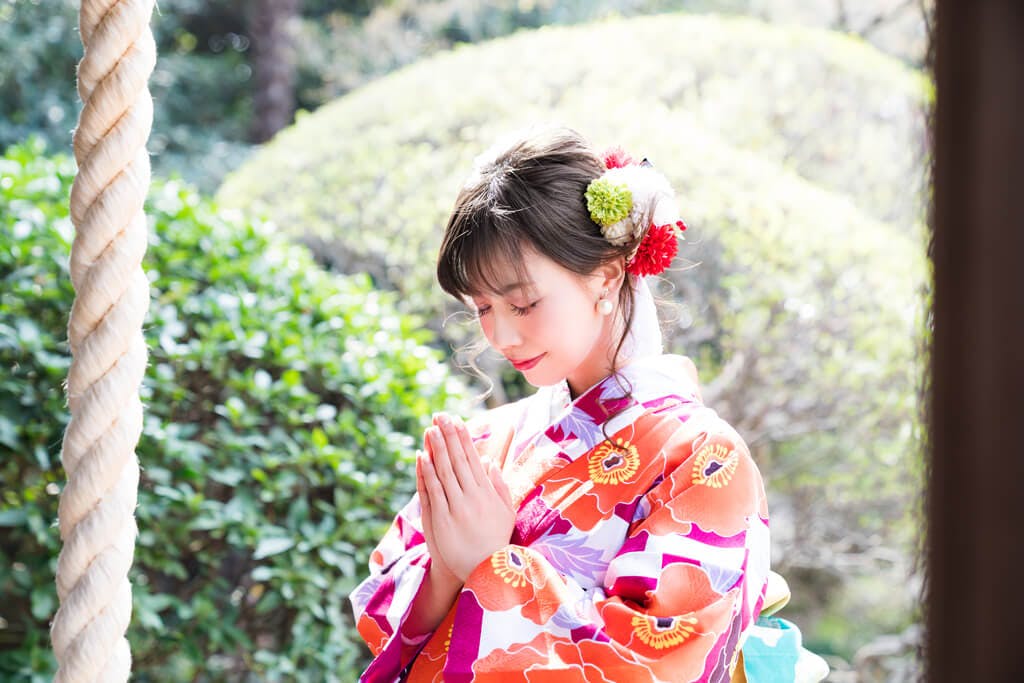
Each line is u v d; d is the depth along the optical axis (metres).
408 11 9.73
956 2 0.47
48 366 2.71
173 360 2.88
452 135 4.88
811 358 4.50
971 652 0.46
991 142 0.46
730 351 4.51
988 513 0.46
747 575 1.29
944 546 0.47
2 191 3.01
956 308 0.47
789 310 4.44
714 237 4.38
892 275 4.52
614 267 1.38
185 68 9.38
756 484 1.36
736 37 5.30
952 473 0.47
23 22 8.23
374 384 3.00
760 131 5.16
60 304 2.84
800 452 4.80
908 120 5.21
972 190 0.47
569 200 1.33
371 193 4.75
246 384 2.89
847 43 5.46
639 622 1.23
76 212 1.04
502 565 1.28
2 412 2.70
